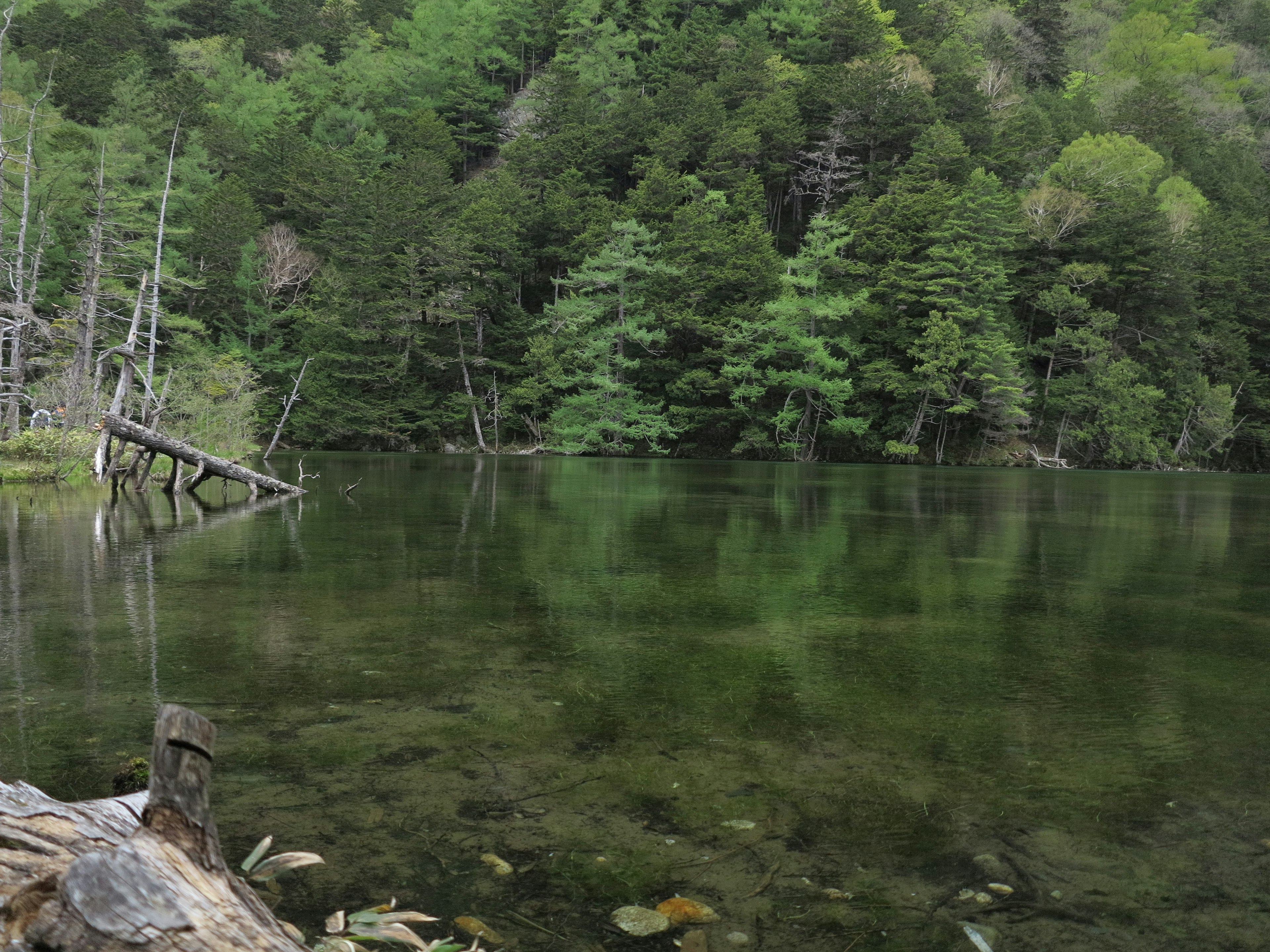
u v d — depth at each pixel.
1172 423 47.19
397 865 2.18
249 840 2.29
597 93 69.44
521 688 3.86
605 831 2.41
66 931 1.27
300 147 53.12
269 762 2.90
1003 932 1.91
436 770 2.85
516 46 82.94
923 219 45.16
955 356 41.38
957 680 4.12
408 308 44.00
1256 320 51.66
